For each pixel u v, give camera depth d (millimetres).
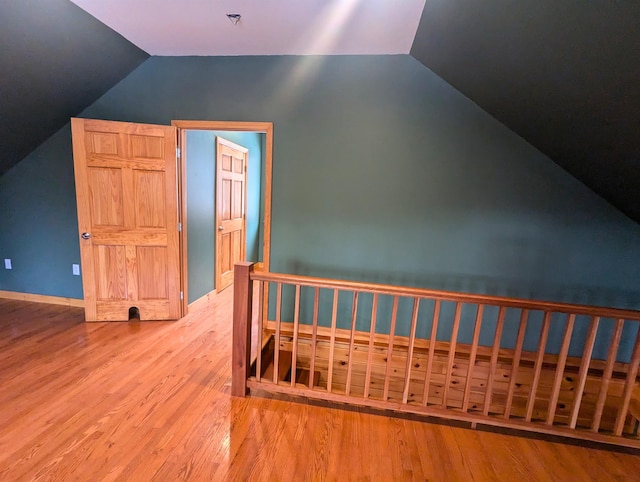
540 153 2611
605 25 1271
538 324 2807
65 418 1878
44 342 2764
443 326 2934
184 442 1755
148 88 2994
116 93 3041
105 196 2986
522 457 1814
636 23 1165
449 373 1985
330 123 2814
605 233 2631
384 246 2896
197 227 3660
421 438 1912
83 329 3023
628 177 2062
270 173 2938
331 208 2912
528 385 2777
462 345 2910
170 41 2615
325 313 3057
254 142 5527
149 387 2215
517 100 2186
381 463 1710
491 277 2809
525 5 1476
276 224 2996
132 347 2742
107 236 3045
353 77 2744
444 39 2168
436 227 2812
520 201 2691
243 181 5008
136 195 3041
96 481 1494
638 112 1516
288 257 3023
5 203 3439
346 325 3043
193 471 1578
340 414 2062
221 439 1793
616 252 2641
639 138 1670
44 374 2307
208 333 3047
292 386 2141
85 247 3025
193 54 2855
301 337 2998
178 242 3207
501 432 2002
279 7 2113
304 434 1871
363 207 2873
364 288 1961
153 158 3018
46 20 2197
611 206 2598
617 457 1845
